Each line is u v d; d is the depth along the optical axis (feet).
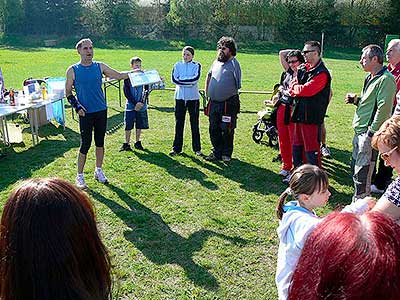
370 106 14.30
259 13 109.50
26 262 3.47
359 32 105.81
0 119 23.22
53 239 3.49
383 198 7.27
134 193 17.16
